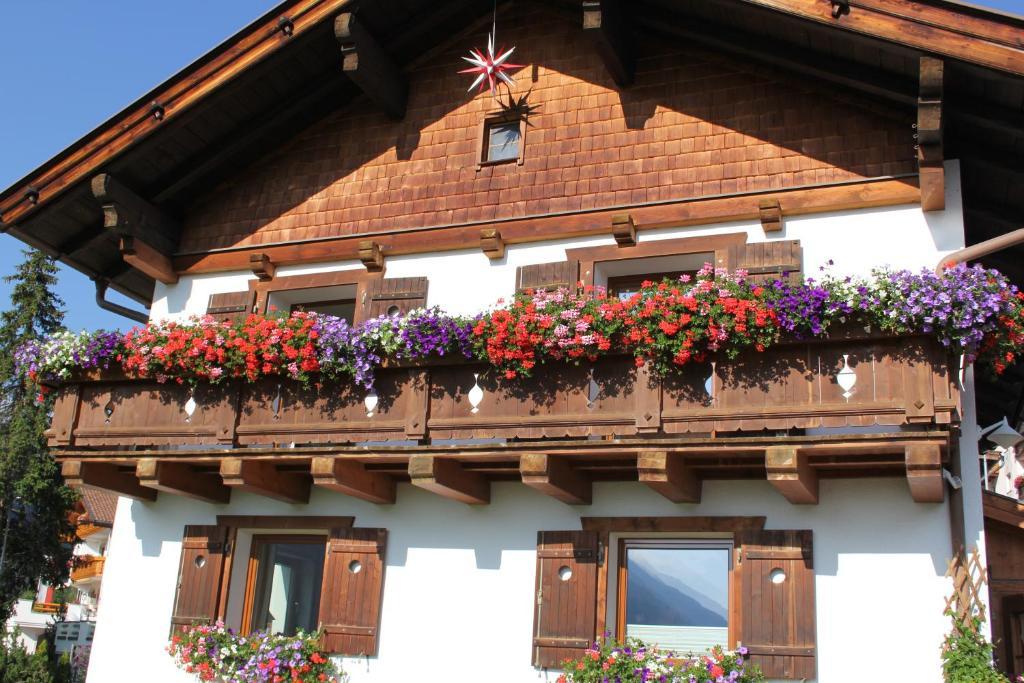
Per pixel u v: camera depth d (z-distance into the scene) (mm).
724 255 8906
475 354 8312
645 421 7766
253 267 10516
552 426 8047
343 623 8953
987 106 8008
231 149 10766
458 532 8945
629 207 9375
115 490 9719
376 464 8836
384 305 9844
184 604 9547
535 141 10000
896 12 7672
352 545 9141
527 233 9648
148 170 10578
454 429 8359
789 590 7758
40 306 21578
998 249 7770
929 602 7523
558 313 8023
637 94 9766
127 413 9633
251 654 8883
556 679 8258
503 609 8617
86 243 11062
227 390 9266
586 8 8969
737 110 9336
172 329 9547
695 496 8188
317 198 10703
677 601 8312
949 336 7082
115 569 10031
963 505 7668
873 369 7332
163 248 10891
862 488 7914
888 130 8773
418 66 10820
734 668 7535
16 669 14633
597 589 8297
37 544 19875
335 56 10547
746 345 7605
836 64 8766
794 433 8016
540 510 8766
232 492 9883
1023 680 7453
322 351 8797
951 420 7121
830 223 8742
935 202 8305
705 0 8906
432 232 10016
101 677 9711
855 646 7578
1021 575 8461
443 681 8586
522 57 10383
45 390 10164
